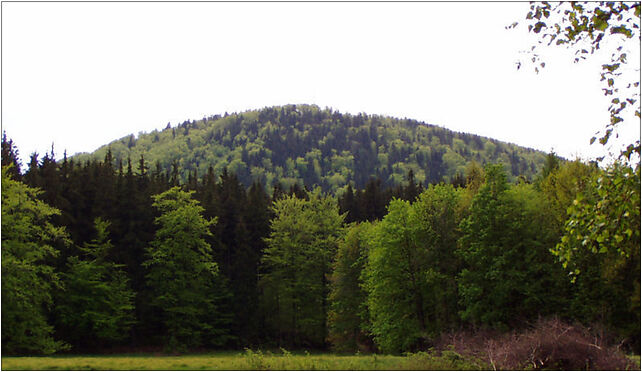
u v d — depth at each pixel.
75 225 44.31
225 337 47.19
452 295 31.48
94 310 40.56
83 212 46.47
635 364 15.59
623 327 25.38
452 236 32.41
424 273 31.73
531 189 32.56
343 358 22.95
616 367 15.12
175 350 43.09
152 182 57.44
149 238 47.19
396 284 32.03
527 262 27.67
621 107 5.96
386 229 32.75
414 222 32.78
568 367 15.51
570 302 26.59
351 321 43.06
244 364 19.58
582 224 6.31
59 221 41.91
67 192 46.03
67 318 39.41
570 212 6.43
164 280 44.06
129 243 45.59
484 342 17.98
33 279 30.97
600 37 6.13
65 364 20.27
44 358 25.53
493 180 30.11
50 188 44.69
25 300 30.88
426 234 32.75
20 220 30.86
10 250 30.11
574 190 6.51
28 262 30.56
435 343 22.66
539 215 29.33
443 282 32.03
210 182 67.69
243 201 59.78
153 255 42.88
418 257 31.98
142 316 45.53
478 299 28.17
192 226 44.66
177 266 44.16
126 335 43.06
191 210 44.50
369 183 75.31
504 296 26.91
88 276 40.88
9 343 31.81
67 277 40.62
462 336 19.64
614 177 6.02
